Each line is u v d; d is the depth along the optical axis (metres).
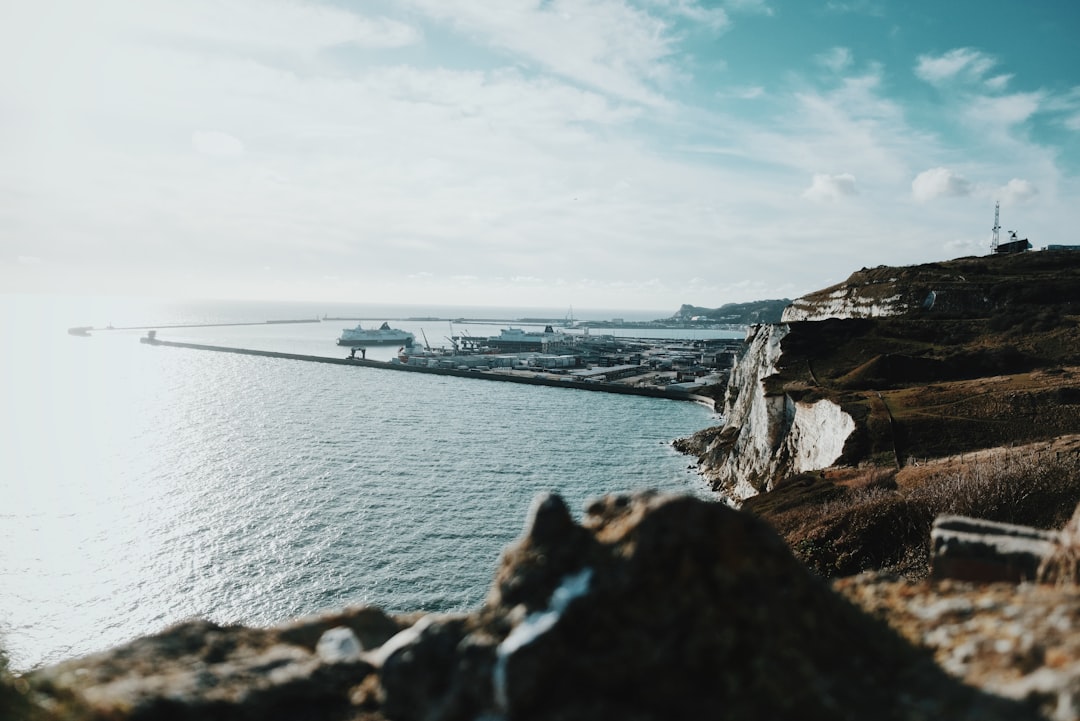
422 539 64.50
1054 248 172.12
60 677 7.47
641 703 6.58
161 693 7.15
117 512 74.75
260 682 7.67
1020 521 34.62
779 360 101.94
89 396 174.75
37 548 63.81
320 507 75.19
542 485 86.12
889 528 37.91
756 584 7.21
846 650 7.17
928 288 125.62
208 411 149.62
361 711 7.43
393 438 116.69
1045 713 5.89
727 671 6.69
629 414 148.62
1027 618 7.32
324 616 10.02
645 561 7.21
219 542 64.81
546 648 6.64
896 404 69.62
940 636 7.57
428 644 7.40
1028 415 59.91
